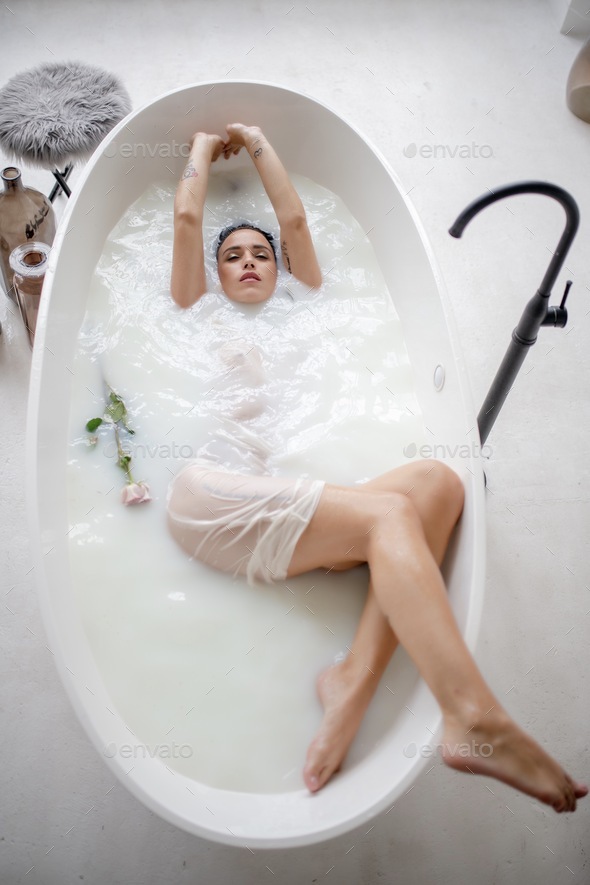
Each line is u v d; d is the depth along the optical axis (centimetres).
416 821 167
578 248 260
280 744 146
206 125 227
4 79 282
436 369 180
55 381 176
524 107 293
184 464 175
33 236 219
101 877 160
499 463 216
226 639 155
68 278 190
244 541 157
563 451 219
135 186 223
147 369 191
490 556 201
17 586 191
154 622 156
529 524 207
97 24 304
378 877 162
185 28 306
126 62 294
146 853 162
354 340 200
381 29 312
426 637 135
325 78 296
